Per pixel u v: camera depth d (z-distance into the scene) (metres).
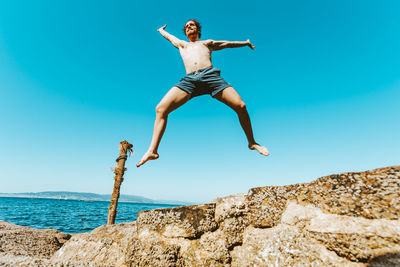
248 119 2.48
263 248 1.95
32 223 16.89
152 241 2.45
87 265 2.29
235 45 3.01
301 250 1.74
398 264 1.29
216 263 2.09
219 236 2.23
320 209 1.82
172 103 2.45
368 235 1.49
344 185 1.80
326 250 1.64
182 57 2.90
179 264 2.24
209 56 2.79
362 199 1.66
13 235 3.78
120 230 3.18
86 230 14.42
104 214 34.56
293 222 1.89
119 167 8.90
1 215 22.47
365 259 1.45
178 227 2.42
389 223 1.47
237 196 2.40
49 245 3.98
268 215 2.10
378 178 1.68
